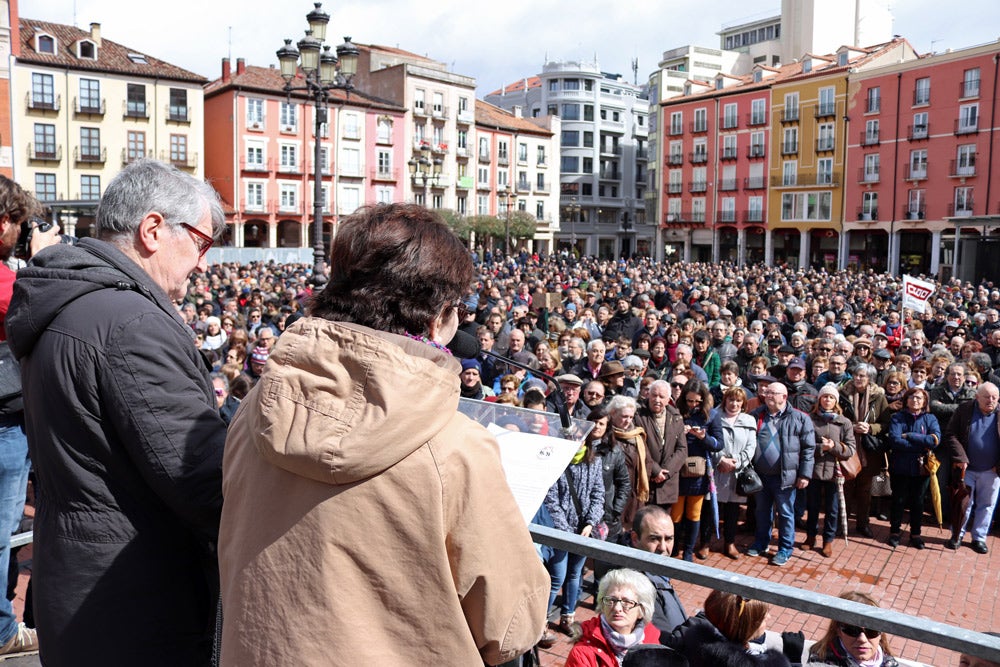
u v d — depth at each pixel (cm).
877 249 5234
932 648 184
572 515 582
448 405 119
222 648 124
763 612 214
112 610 156
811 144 5375
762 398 830
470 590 118
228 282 2080
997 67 4475
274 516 120
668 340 1112
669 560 165
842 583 720
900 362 963
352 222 134
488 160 6519
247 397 139
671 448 709
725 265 4141
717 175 5944
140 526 158
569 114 7975
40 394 157
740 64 7575
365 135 5566
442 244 133
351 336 119
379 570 113
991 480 786
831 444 765
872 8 6688
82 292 157
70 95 4322
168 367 155
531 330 1180
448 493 115
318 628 113
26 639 280
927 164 4812
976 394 796
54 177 4309
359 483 114
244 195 5044
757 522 783
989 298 2325
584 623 263
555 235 7806
